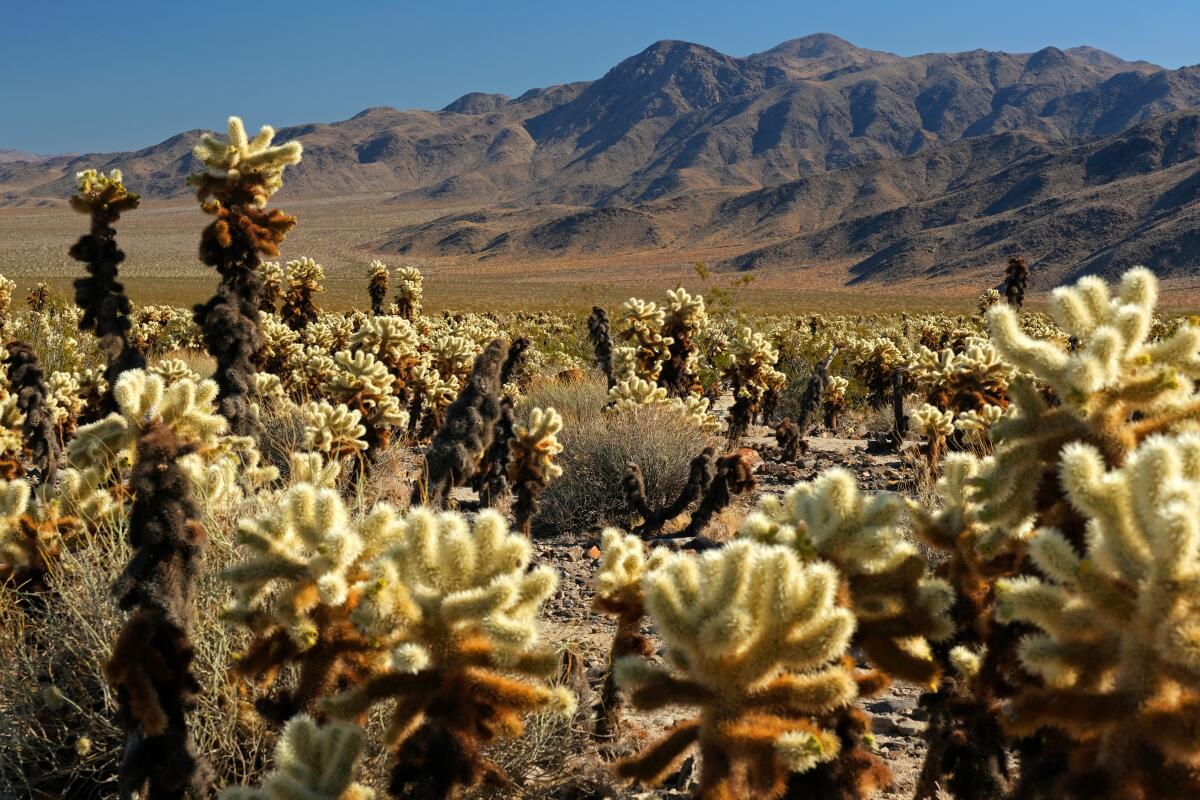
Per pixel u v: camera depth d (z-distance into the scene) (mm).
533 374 18984
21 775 3510
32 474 7598
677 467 10125
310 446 7480
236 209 7301
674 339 13992
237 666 2898
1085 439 2545
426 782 2533
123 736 3613
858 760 2707
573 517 9523
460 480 7043
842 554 2633
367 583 2607
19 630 3906
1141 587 1998
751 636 2287
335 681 2930
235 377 7375
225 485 4719
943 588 2641
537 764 3775
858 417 19172
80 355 16047
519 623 2514
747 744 2311
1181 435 2160
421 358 12820
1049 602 2150
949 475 3104
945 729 3076
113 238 7312
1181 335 2529
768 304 103125
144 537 2879
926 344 25672
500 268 195000
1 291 18891
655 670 2451
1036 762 2541
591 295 93188
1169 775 2033
